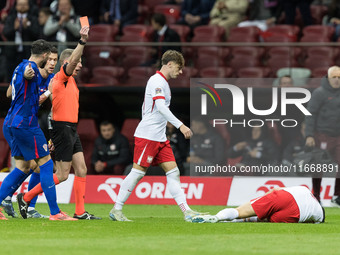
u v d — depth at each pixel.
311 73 48.66
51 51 27.81
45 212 34.50
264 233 23.91
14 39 51.06
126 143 46.22
